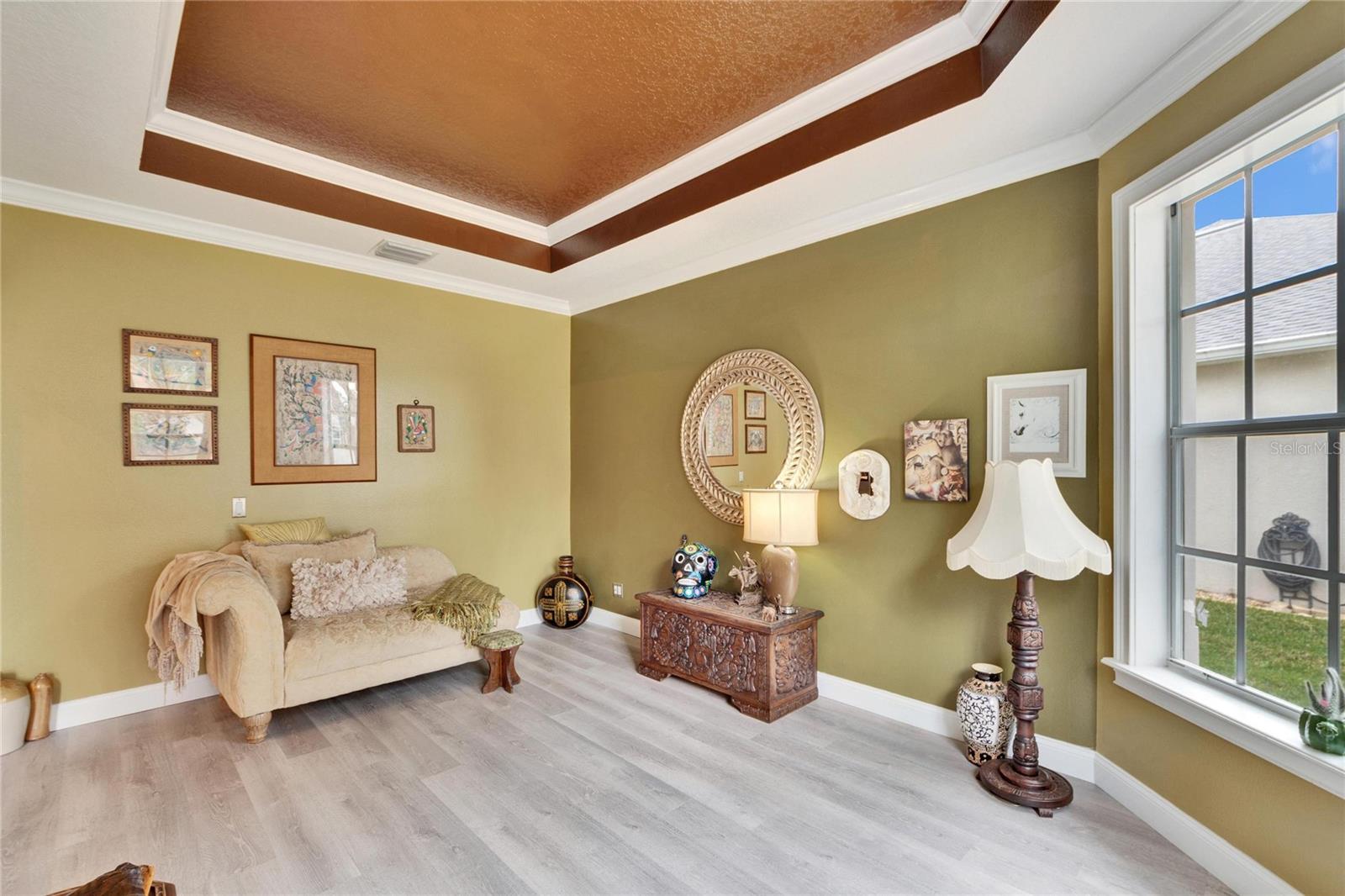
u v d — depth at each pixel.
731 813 2.20
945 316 2.83
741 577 3.44
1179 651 2.10
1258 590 1.80
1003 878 1.83
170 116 2.63
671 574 4.25
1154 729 2.08
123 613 3.06
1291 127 1.59
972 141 2.45
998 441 2.64
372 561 3.54
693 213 3.19
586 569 4.94
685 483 4.14
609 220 3.72
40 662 2.85
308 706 3.16
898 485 2.99
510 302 4.71
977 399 2.72
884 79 2.38
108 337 3.03
